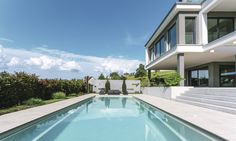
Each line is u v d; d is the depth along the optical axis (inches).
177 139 259.6
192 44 685.3
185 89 690.8
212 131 243.6
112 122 389.4
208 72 910.4
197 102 520.7
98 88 1536.7
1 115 375.6
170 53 766.5
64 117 445.4
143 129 326.6
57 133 300.5
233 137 218.4
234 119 320.2
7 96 518.0
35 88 699.4
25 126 308.8
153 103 593.9
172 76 722.2
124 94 1346.0
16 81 558.9
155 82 1048.2
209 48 637.3
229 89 452.8
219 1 582.6
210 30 718.5
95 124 370.3
